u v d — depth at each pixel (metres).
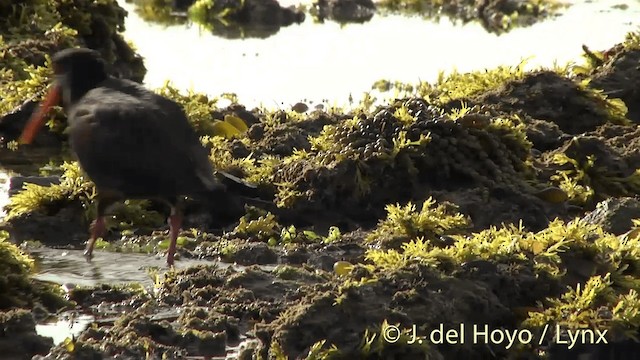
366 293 10.32
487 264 10.91
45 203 13.56
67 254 12.70
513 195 13.87
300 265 12.48
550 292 11.01
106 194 11.98
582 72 18.39
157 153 11.39
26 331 10.24
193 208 13.80
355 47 23.14
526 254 11.37
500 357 10.47
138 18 26.25
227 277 11.60
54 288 11.38
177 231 12.19
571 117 16.61
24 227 13.25
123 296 11.45
